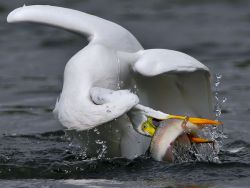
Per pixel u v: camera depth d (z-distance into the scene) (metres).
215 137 12.10
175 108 12.25
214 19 29.98
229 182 10.59
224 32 27.55
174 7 32.53
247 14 31.03
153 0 33.78
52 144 13.62
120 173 11.15
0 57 24.45
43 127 15.45
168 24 28.89
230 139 13.89
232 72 21.39
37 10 12.27
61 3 33.16
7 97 18.86
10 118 16.48
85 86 11.23
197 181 10.63
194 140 11.15
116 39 12.01
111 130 11.66
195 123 10.80
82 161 11.76
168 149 10.86
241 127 15.12
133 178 10.86
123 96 10.47
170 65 11.04
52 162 11.96
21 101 18.38
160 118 10.77
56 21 12.17
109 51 11.80
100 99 10.76
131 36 12.32
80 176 11.09
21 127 15.49
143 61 11.03
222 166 11.43
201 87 11.71
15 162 12.03
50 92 19.41
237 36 26.86
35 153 12.80
